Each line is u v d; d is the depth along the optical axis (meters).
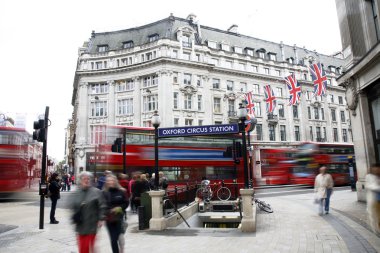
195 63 41.31
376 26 13.23
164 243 7.51
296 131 49.91
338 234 7.82
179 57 41.16
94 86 42.81
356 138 14.03
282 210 12.88
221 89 44.03
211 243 7.39
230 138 20.00
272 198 18.77
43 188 9.86
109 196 5.74
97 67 43.09
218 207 15.66
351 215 10.59
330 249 6.43
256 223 9.98
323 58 57.81
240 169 19.72
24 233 9.02
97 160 16.72
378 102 12.79
